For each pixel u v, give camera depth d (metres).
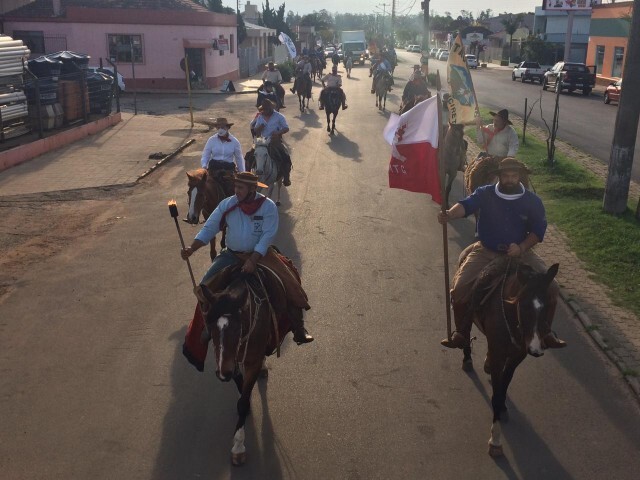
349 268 10.31
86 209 13.70
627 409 6.61
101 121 23.28
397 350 7.73
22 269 10.28
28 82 19.62
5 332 8.17
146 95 36.50
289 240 11.61
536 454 5.89
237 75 47.41
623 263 10.33
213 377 7.13
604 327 8.22
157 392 6.84
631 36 11.87
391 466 5.71
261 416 6.42
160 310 8.79
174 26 38.28
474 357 7.59
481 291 5.92
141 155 19.11
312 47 75.81
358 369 7.30
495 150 10.83
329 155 19.53
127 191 15.22
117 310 8.80
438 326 8.37
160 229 12.33
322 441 6.04
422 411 6.53
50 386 6.95
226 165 10.22
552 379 7.16
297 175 16.81
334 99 23.17
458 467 5.71
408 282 9.78
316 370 7.28
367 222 12.77
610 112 32.44
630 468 5.71
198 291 5.45
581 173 16.73
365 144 21.45
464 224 12.70
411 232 12.17
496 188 6.08
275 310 5.84
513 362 5.79
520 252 5.91
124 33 38.06
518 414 6.51
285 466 5.70
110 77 25.16
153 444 6.00
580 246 11.17
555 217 12.78
